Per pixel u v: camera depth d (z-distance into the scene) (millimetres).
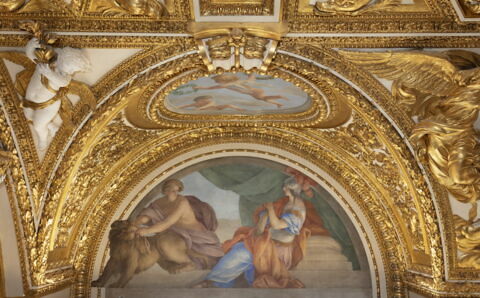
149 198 13758
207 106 12211
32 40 8055
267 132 13570
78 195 11844
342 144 12695
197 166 13922
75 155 10148
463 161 9078
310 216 13680
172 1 8047
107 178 13039
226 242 13508
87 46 8656
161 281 13195
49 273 11242
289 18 8414
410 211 11719
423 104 9289
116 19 8328
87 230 13000
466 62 8648
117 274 13156
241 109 12414
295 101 11812
